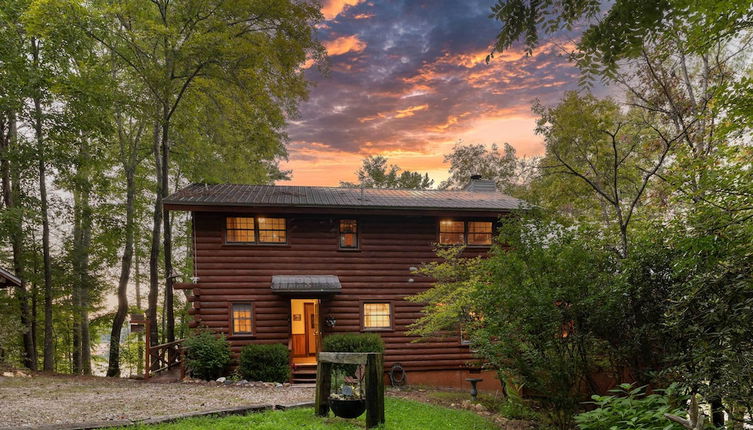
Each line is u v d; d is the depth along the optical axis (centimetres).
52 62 1752
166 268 1856
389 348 1727
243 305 1677
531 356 909
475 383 1373
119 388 1209
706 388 568
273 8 1703
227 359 1538
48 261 1917
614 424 646
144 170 2456
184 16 1691
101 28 1666
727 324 552
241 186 1956
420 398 1394
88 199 2277
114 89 1800
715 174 606
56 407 907
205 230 1681
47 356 1869
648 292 812
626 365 886
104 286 2322
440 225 1836
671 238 739
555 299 897
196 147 2175
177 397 1076
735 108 524
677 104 1403
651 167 1491
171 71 1794
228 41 1670
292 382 1552
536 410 1095
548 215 1052
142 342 2648
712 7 254
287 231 1734
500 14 271
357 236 1781
